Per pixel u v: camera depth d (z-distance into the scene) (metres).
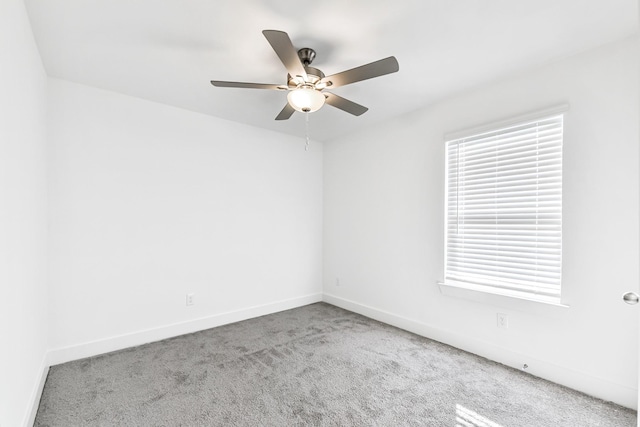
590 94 1.96
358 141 3.68
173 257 2.96
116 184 2.64
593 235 1.95
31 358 1.78
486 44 1.93
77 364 2.35
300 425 1.68
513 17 1.66
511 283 2.35
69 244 2.42
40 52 2.02
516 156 2.33
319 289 4.21
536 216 2.22
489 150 2.50
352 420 1.73
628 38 1.83
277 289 3.76
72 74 2.32
